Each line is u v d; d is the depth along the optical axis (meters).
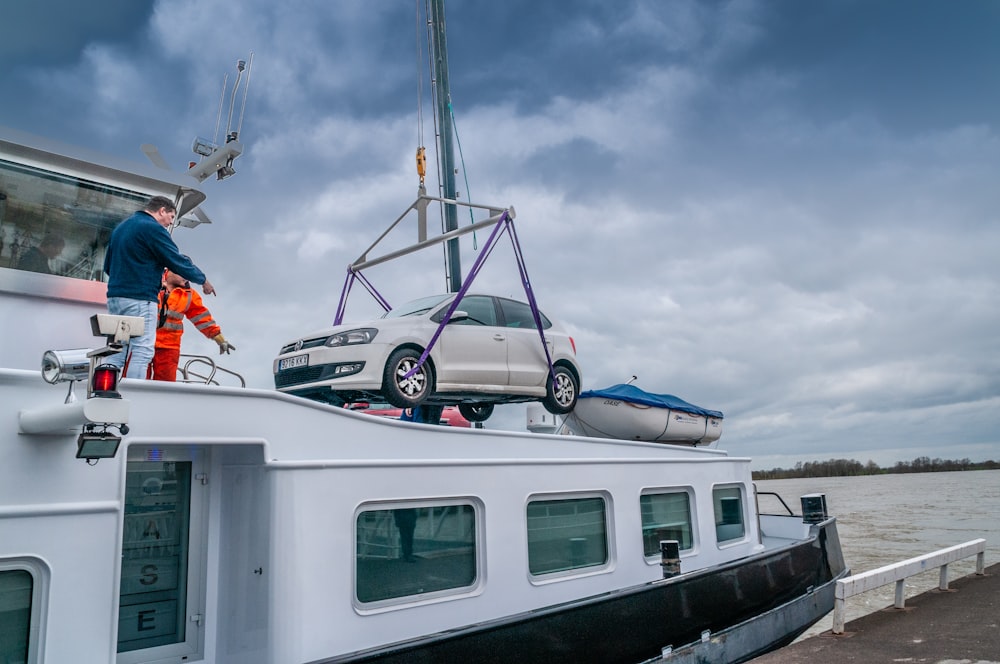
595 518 6.09
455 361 8.24
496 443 5.54
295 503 4.11
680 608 6.10
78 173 5.00
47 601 3.34
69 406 3.12
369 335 7.81
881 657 6.89
